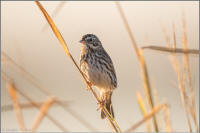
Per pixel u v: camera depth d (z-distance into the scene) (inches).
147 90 375.9
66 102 339.3
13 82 330.6
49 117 336.8
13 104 327.9
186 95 373.4
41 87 344.8
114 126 389.7
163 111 368.2
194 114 373.7
